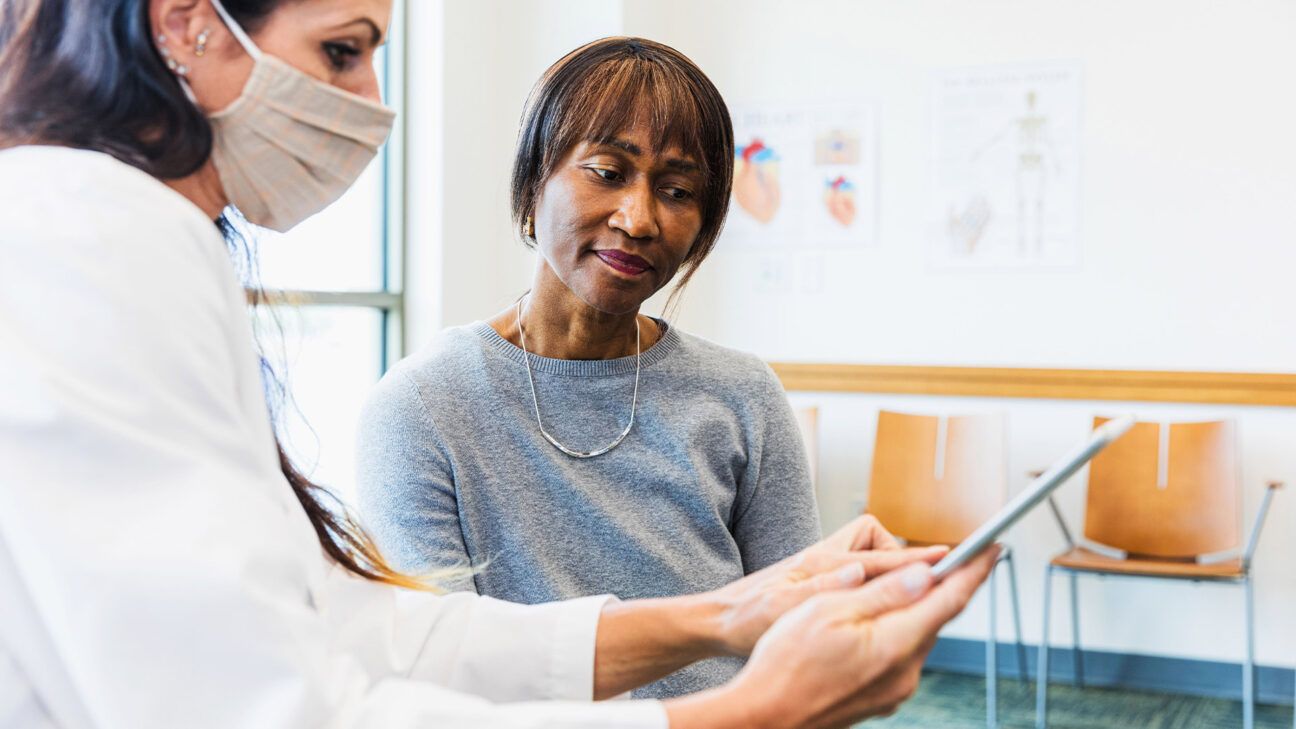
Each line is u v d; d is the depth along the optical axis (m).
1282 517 4.19
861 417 4.71
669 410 1.33
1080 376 4.39
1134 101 4.36
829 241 4.75
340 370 4.00
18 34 0.68
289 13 0.71
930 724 3.94
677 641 0.90
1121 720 3.98
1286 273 4.22
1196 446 4.10
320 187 0.77
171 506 0.59
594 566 1.29
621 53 1.25
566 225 1.24
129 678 0.57
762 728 0.66
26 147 0.65
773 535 1.37
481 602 0.94
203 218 0.66
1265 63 4.22
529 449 1.30
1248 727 3.79
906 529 4.36
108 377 0.58
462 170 4.38
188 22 0.70
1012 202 4.52
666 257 1.26
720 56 4.89
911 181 4.65
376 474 1.29
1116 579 4.39
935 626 0.68
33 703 0.60
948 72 4.59
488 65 4.53
